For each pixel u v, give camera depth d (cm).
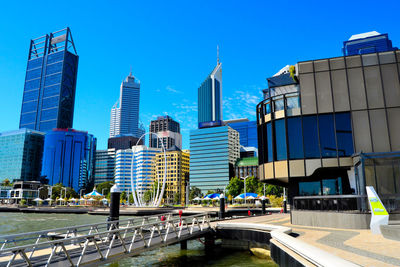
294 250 1073
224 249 2567
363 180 2345
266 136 3412
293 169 3022
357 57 3006
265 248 2272
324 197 2120
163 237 2053
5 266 1177
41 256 1386
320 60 3102
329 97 3011
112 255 1484
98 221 6138
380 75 2925
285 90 3403
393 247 1156
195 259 2220
